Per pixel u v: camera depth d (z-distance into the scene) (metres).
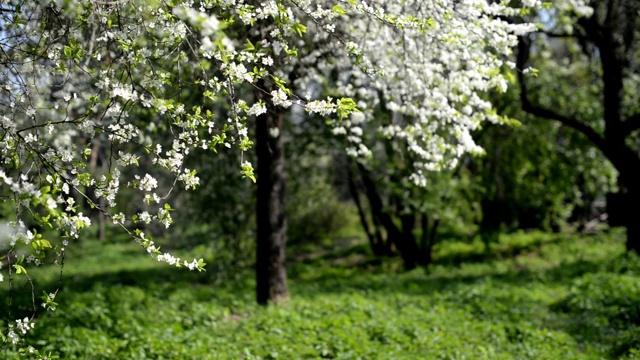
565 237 23.62
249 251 18.67
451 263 20.72
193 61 6.41
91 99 4.06
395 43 6.93
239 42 6.80
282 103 4.28
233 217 17.52
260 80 7.06
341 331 8.69
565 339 8.95
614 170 21.64
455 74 6.85
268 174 11.20
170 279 19.66
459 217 21.30
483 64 7.05
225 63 4.05
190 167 16.17
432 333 9.08
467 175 20.75
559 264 17.88
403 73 7.14
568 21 11.43
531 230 26.52
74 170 3.84
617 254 16.70
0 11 4.22
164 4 4.04
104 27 4.18
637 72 19.59
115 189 3.84
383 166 17.89
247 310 10.99
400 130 7.48
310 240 28.56
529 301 11.91
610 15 14.17
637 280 11.98
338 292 14.21
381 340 8.77
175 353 7.64
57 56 4.29
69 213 3.81
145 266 24.33
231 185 16.61
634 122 14.95
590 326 9.59
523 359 8.14
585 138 20.00
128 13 4.33
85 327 9.19
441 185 17.89
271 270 11.27
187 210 18.31
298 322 9.29
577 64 21.78
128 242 32.81
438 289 14.51
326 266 22.94
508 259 20.80
